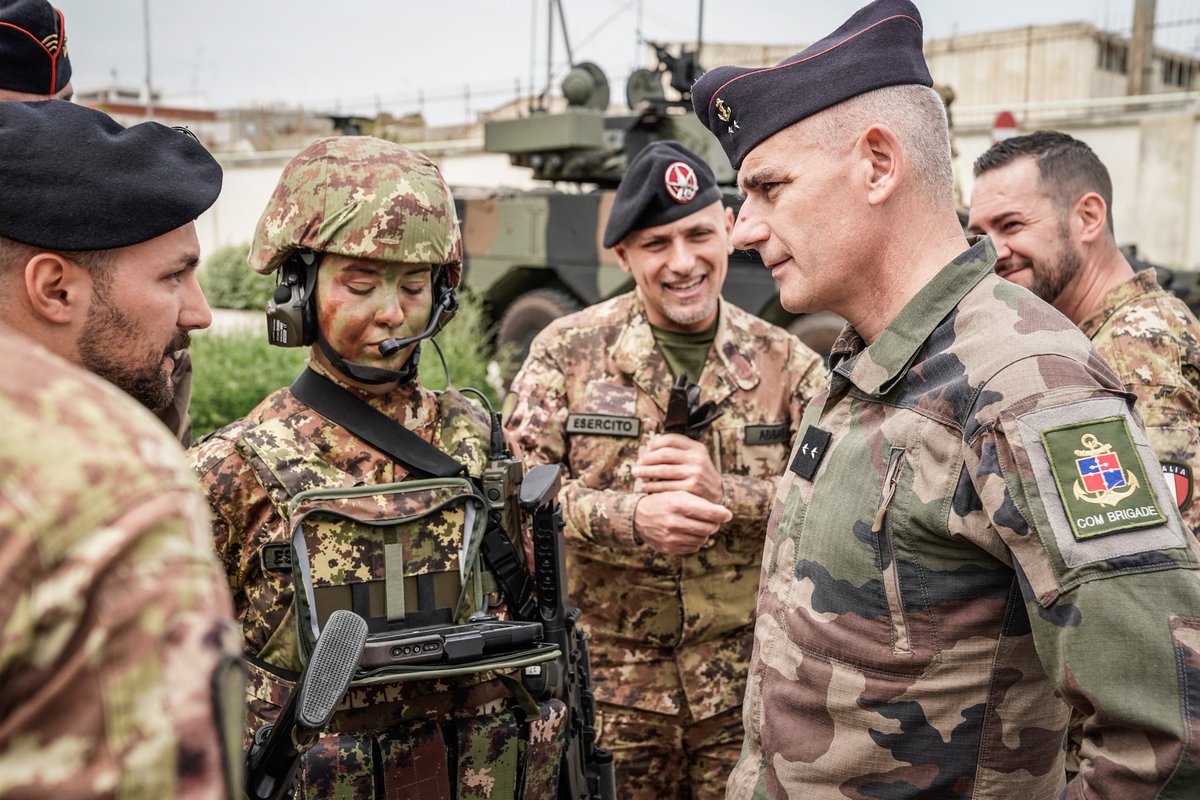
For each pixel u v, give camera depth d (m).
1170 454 2.14
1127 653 1.16
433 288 1.75
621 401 2.57
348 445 1.65
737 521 2.41
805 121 1.46
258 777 1.29
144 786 0.62
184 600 0.65
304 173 1.62
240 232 21.52
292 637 1.55
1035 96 16.73
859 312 1.52
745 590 2.46
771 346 2.63
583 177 9.79
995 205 2.44
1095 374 1.28
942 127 1.49
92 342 1.30
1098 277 2.44
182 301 1.42
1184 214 13.37
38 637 0.61
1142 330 2.24
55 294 1.27
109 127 1.34
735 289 7.56
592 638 2.48
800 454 1.55
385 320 1.63
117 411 0.69
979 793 1.35
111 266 1.30
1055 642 1.21
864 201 1.46
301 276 1.66
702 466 2.27
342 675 1.22
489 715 1.65
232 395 6.94
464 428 1.76
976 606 1.34
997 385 1.29
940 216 1.48
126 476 0.65
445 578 1.62
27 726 0.61
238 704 0.68
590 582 2.47
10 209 1.22
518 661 1.56
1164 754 1.13
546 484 1.71
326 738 1.52
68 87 1.92
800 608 1.48
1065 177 2.39
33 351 0.69
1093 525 1.19
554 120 9.36
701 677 2.42
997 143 2.52
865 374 1.46
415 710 1.60
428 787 1.56
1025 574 1.24
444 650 1.50
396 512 1.59
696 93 1.59
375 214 1.58
